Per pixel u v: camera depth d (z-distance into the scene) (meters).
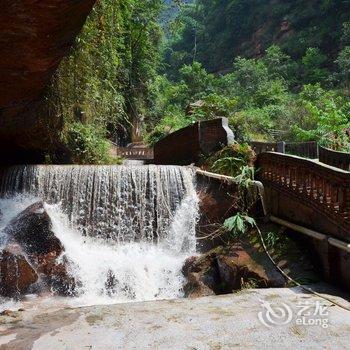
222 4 58.06
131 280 7.15
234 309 4.99
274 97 27.45
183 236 8.66
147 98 30.22
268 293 5.63
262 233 7.48
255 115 19.41
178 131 12.22
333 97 23.75
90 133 13.05
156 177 9.28
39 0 4.39
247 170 8.49
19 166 9.09
